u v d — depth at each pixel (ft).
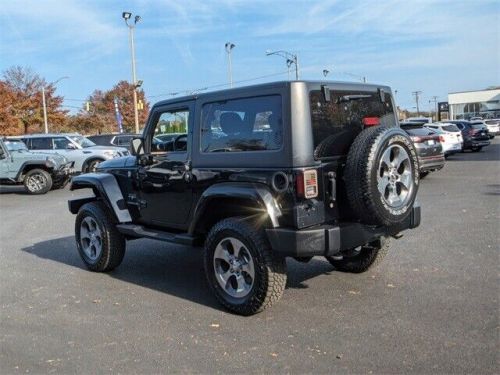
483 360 12.75
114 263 22.38
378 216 15.60
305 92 15.46
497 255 22.07
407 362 12.82
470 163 69.41
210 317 16.62
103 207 22.58
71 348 14.64
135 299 18.80
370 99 17.92
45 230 33.73
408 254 22.91
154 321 16.49
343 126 16.52
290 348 13.98
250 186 16.17
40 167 55.67
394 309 16.40
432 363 12.71
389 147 15.71
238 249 16.65
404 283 18.98
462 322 15.08
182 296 18.94
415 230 27.71
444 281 18.97
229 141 17.03
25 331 16.03
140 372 13.02
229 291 17.04
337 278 19.97
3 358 14.12
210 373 12.80
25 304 18.67
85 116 221.05
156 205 20.39
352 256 19.51
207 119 17.78
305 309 16.80
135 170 21.12
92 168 66.03
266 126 15.92
